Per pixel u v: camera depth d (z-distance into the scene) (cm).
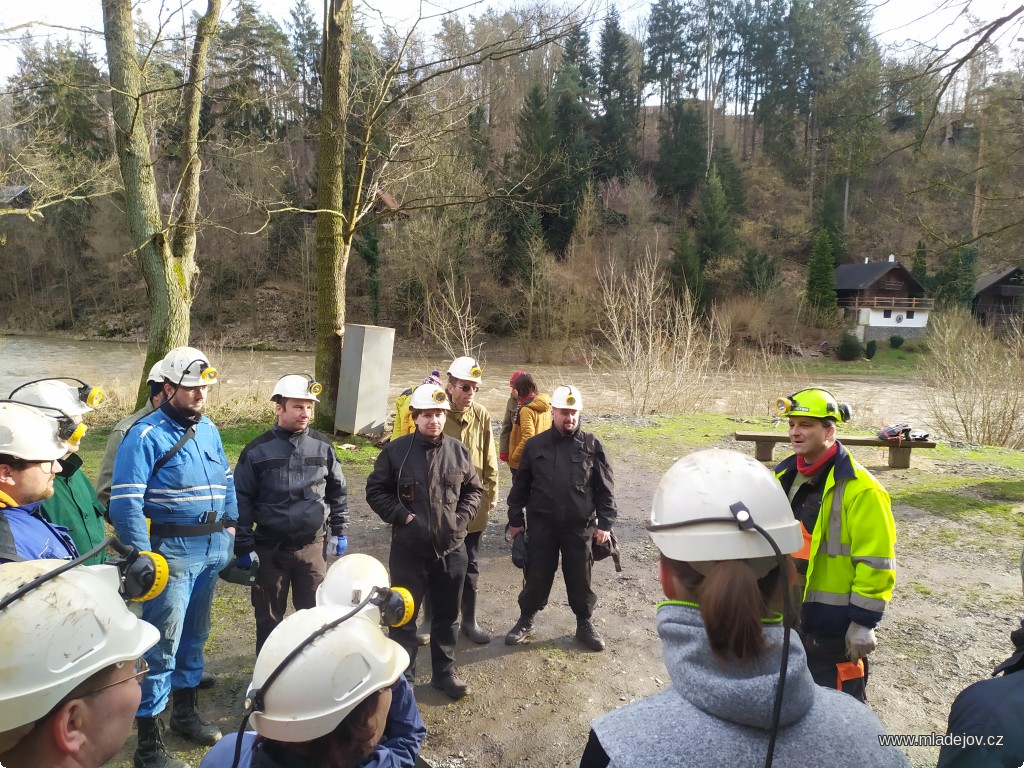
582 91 5266
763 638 118
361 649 141
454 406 499
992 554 631
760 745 115
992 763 139
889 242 5438
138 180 977
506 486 875
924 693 404
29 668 115
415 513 383
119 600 137
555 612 519
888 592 266
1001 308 4872
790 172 6147
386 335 1055
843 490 278
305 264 4462
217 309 4572
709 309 4319
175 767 317
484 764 340
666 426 1239
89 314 4822
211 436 349
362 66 1228
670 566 132
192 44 946
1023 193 893
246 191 1625
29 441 241
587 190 4397
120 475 307
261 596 372
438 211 3906
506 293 4009
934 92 876
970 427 1259
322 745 137
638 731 121
